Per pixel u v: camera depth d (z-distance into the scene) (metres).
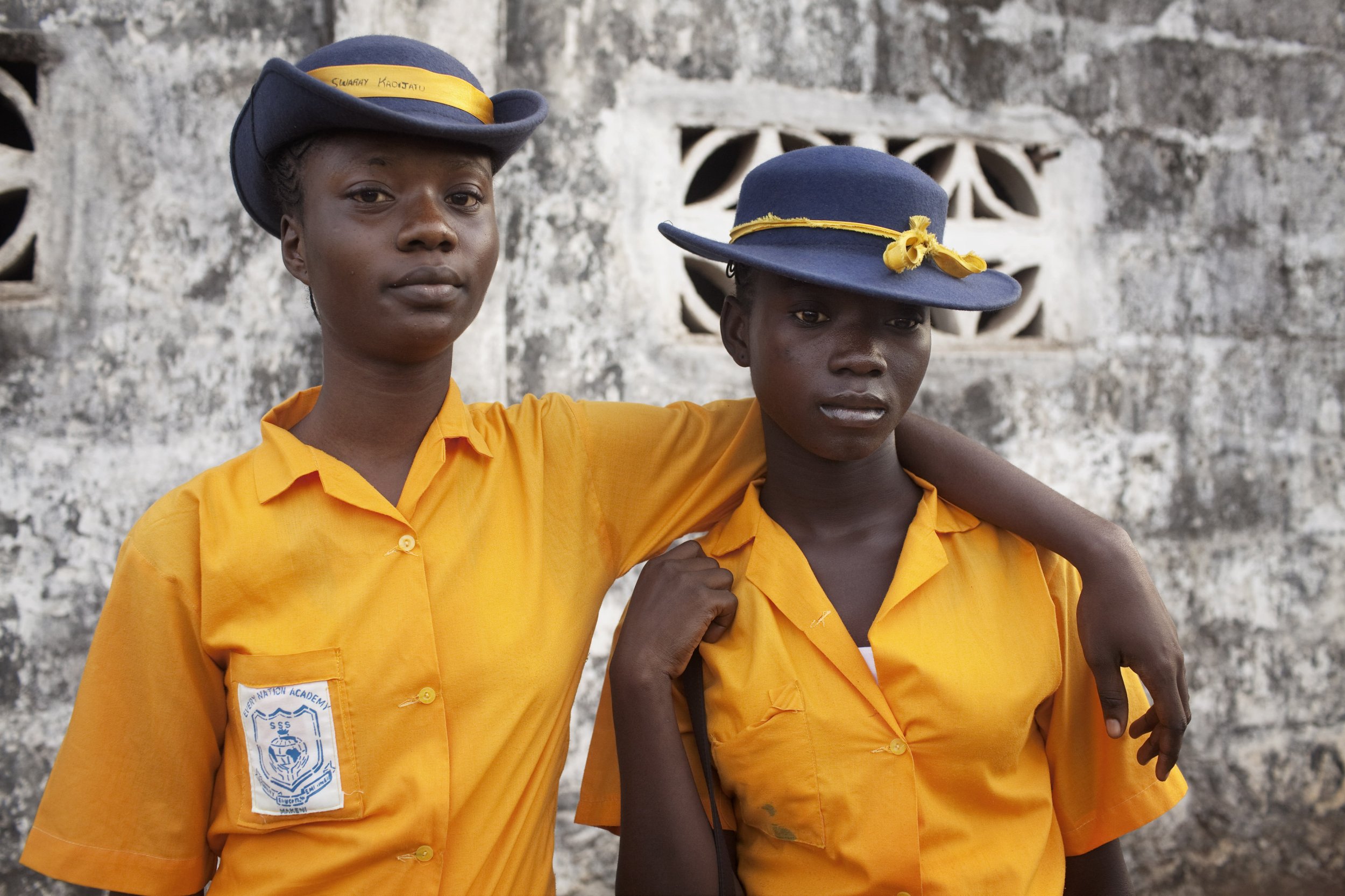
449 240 1.17
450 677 1.22
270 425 1.30
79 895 2.09
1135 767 1.35
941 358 2.53
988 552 1.36
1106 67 2.64
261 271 2.19
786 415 1.26
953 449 1.40
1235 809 2.69
